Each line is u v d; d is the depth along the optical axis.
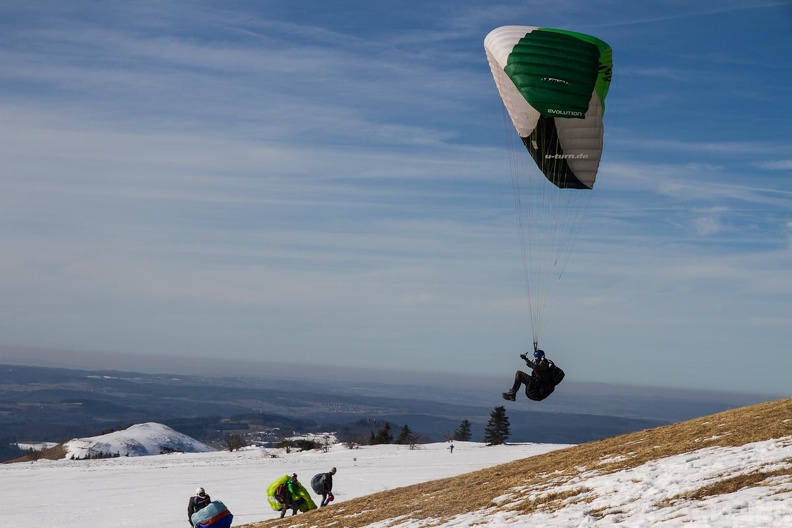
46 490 54.50
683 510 12.34
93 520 39.69
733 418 20.52
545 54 21.56
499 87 23.88
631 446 20.83
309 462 75.56
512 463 24.98
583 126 22.64
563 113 21.53
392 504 22.14
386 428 132.38
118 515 41.34
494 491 19.64
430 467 62.56
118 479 61.44
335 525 20.95
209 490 51.75
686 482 14.31
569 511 14.59
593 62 21.53
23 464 82.88
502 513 16.30
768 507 11.04
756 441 16.70
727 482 13.47
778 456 14.55
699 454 16.81
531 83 21.50
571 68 21.39
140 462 84.69
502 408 139.88
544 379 17.97
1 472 69.94
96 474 66.00
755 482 13.05
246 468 70.19
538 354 18.17
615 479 16.42
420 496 22.42
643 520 12.40
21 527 37.81
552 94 21.41
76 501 47.94
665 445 19.31
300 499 27.61
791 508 10.77
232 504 42.66
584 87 21.52
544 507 15.75
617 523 12.74
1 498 49.91
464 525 16.20
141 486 55.78
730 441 17.42
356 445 111.69
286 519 24.97
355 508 23.17
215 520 18.31
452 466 63.19
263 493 49.09
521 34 22.30
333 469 29.22
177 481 58.81
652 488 14.57
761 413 19.95
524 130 23.28
